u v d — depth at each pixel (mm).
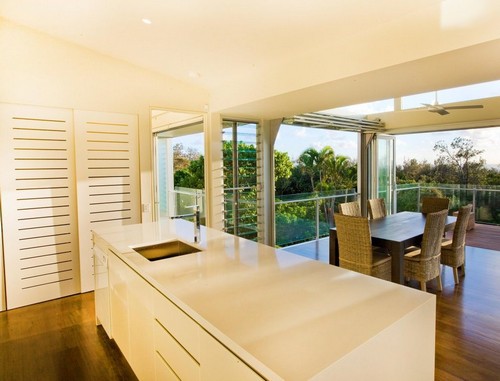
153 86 4230
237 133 5090
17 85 3361
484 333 2771
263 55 3418
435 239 3484
